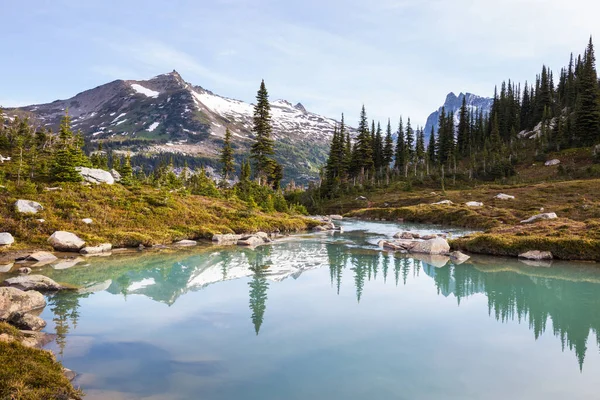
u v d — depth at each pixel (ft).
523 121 463.42
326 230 178.81
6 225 99.40
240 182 268.00
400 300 62.44
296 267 88.33
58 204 118.73
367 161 376.27
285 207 245.45
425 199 278.26
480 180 339.98
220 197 208.33
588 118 328.08
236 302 60.18
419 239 141.38
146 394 31.81
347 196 351.05
